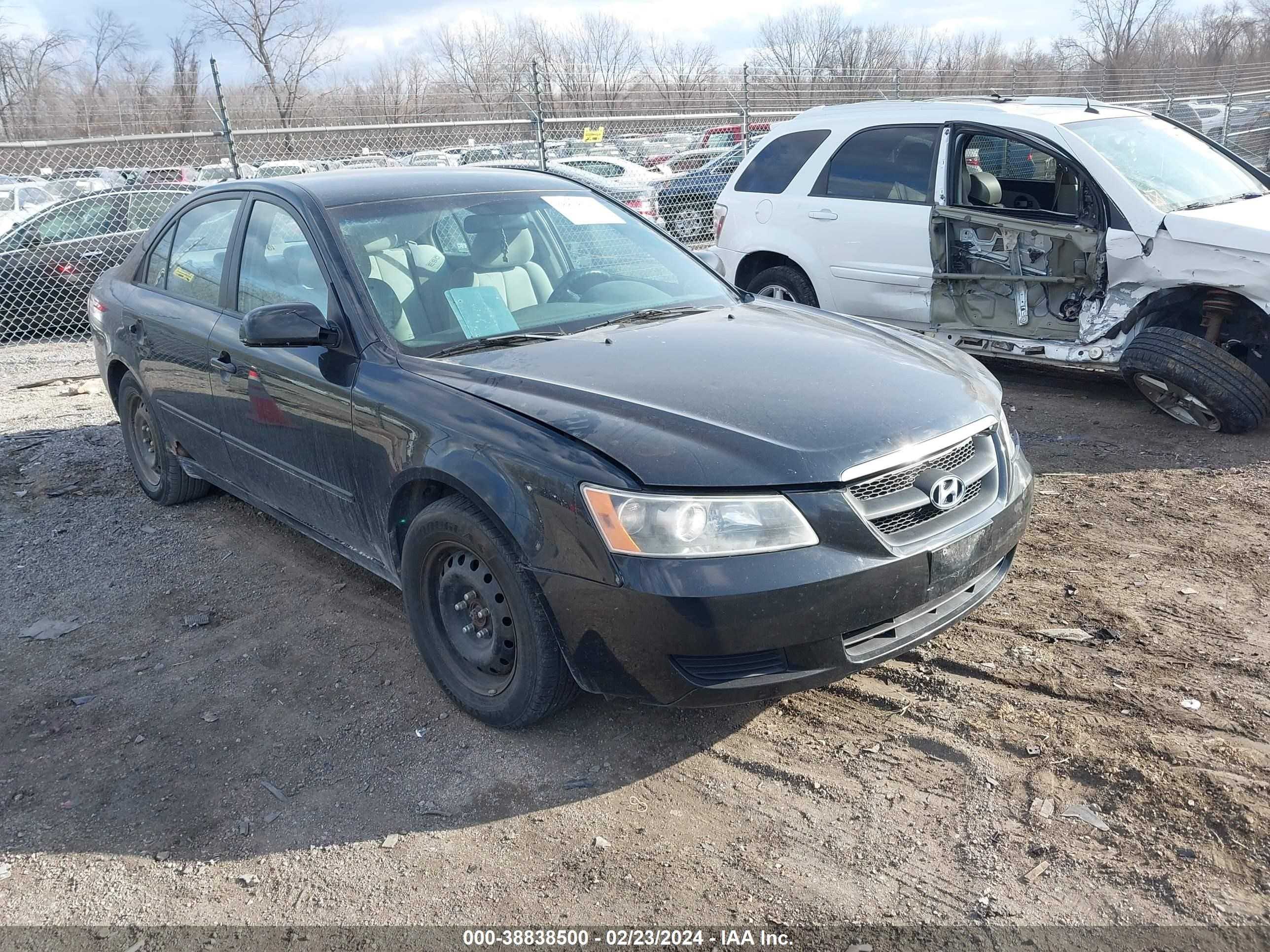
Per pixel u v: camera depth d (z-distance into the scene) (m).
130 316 4.78
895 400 2.89
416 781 2.85
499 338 3.39
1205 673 3.08
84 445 6.32
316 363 3.46
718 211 7.80
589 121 11.66
